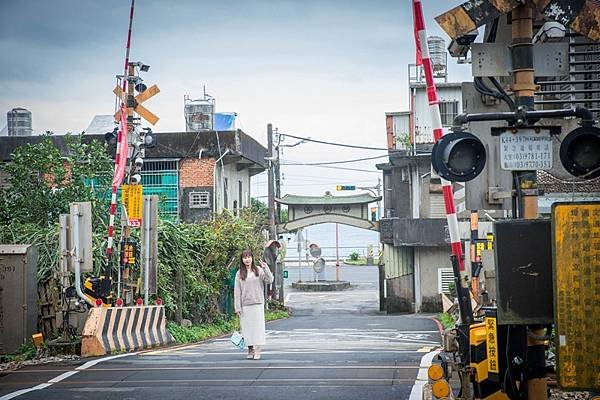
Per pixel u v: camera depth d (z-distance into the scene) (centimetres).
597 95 1596
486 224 2311
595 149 808
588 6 892
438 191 3422
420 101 4594
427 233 4181
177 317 2498
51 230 2194
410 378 1159
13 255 1794
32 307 1822
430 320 3403
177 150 3678
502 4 859
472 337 808
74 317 1847
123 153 2034
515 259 728
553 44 896
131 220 2041
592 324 693
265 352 1614
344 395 1038
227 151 3681
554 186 1631
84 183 2584
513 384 777
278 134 4684
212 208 3662
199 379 1195
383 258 4381
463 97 1116
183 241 2603
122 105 2064
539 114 843
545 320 726
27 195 2486
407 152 4547
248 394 1062
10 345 1773
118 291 1980
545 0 889
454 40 945
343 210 4922
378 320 3450
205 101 4347
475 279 1614
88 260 1758
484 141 1085
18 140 3728
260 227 4159
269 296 4222
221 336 2647
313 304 5069
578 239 697
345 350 1631
